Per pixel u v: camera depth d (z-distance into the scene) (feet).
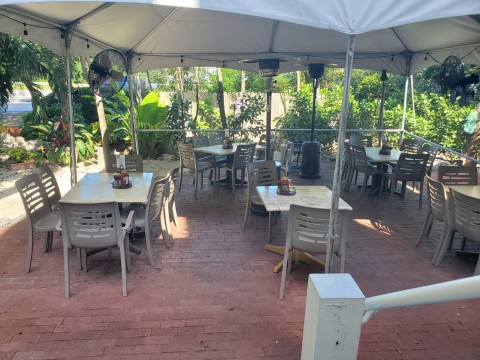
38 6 11.07
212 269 11.70
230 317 9.24
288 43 20.11
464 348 8.29
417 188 22.41
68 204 9.52
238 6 6.82
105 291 10.30
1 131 26.81
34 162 25.63
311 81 41.81
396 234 14.98
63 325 8.79
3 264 11.71
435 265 12.25
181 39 19.16
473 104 26.91
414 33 17.93
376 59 22.86
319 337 4.83
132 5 13.48
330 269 9.14
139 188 12.50
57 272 11.28
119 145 30.66
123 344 8.20
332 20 6.99
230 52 21.76
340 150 8.21
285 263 10.09
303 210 9.66
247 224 15.71
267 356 7.91
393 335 8.69
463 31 15.80
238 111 32.27
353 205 18.79
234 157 19.72
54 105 30.17
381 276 11.53
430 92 31.55
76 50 15.30
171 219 16.20
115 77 15.43
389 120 30.48
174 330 8.70
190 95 32.32
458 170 15.03
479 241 10.92
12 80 24.22
